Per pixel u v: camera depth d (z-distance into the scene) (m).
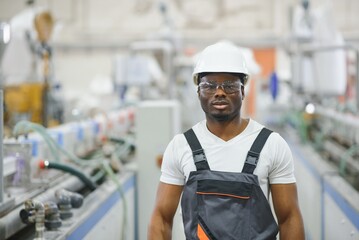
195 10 9.11
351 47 4.08
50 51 4.32
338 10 8.72
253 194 1.77
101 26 9.29
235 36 8.98
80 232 2.18
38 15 4.07
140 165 3.65
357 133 3.62
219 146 1.83
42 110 4.19
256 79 5.85
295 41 5.02
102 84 7.76
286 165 1.82
